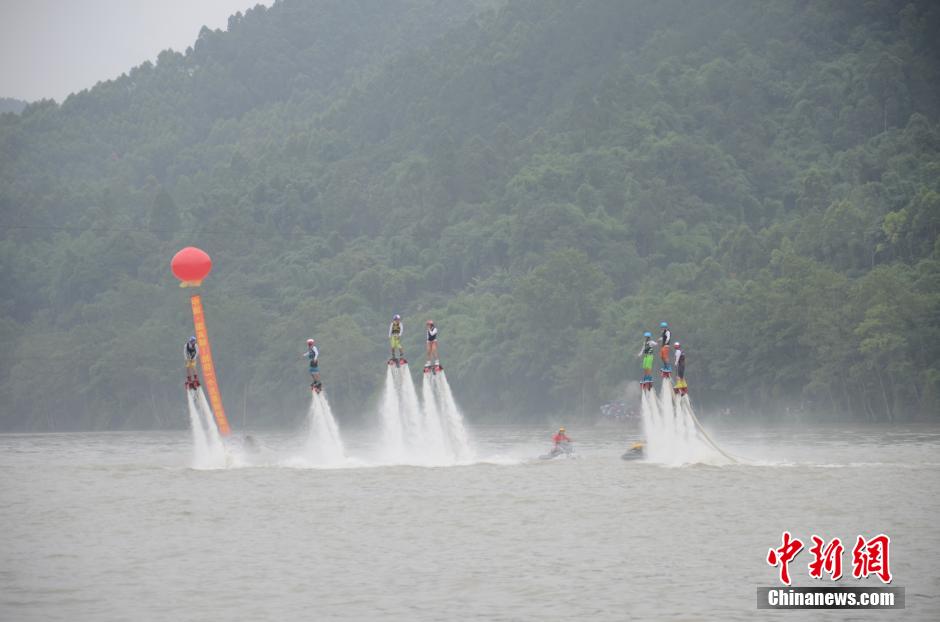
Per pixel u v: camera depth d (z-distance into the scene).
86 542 59.97
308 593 47.44
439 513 68.44
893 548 55.66
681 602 45.59
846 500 71.31
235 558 54.88
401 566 52.47
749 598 46.22
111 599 46.75
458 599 46.25
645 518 65.25
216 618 43.75
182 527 64.50
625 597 46.38
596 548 56.31
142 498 78.38
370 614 44.06
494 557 54.34
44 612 44.88
